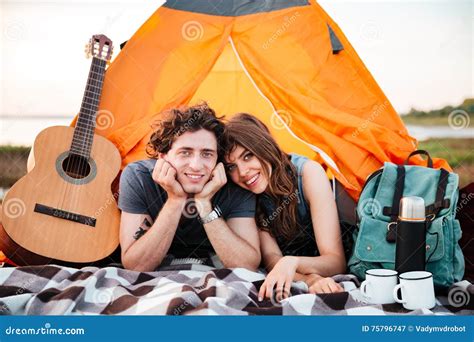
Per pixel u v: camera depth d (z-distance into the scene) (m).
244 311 1.93
